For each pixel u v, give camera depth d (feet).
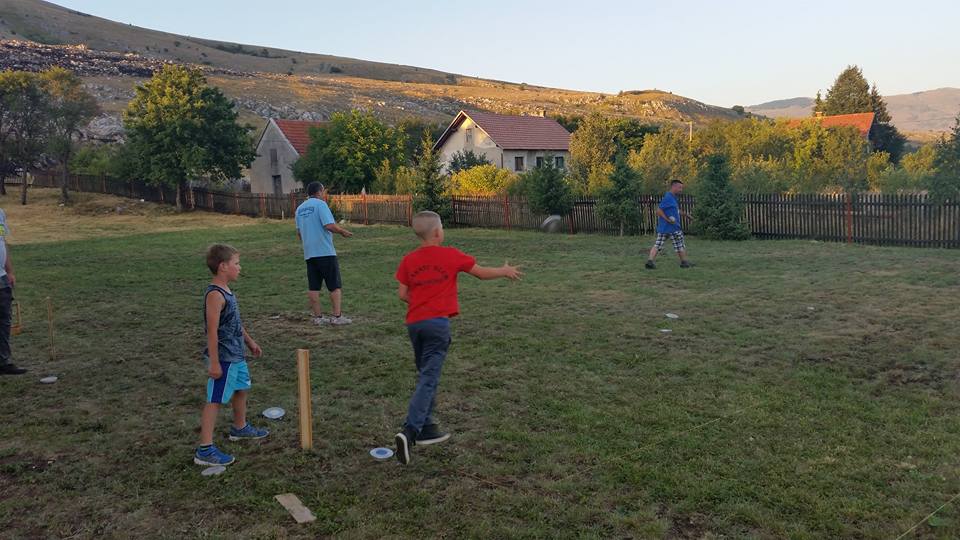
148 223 103.50
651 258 40.91
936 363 20.38
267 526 12.05
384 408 18.21
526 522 11.98
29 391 20.31
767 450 14.60
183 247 63.87
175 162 118.62
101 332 28.40
